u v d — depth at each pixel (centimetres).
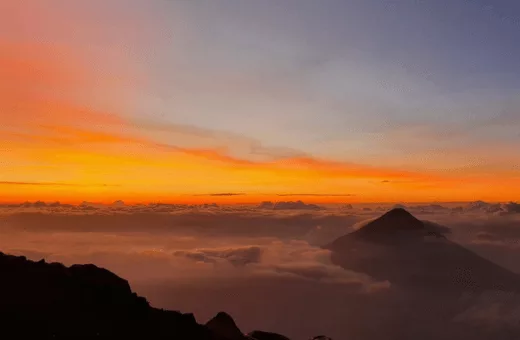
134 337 3550
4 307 3284
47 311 3425
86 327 3397
